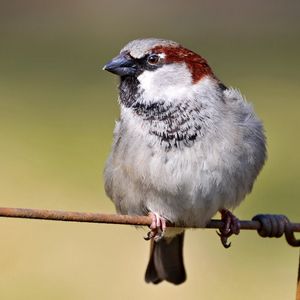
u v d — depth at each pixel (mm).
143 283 10148
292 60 19359
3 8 23281
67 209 11781
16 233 10969
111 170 7785
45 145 14102
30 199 12102
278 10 23203
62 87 17359
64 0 23828
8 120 15312
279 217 7004
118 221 6473
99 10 23781
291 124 14898
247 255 10758
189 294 10070
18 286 9961
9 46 20812
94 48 20844
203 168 7305
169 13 23750
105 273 10250
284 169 13188
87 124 15094
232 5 23828
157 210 7582
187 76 7441
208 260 10734
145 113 7414
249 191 7699
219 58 19781
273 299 10039
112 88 17203
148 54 7484
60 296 9906
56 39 21578
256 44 21016
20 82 17703
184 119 7332
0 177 12750
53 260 10453
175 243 8516
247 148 7426
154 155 7332
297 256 10727
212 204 7469
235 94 7676
